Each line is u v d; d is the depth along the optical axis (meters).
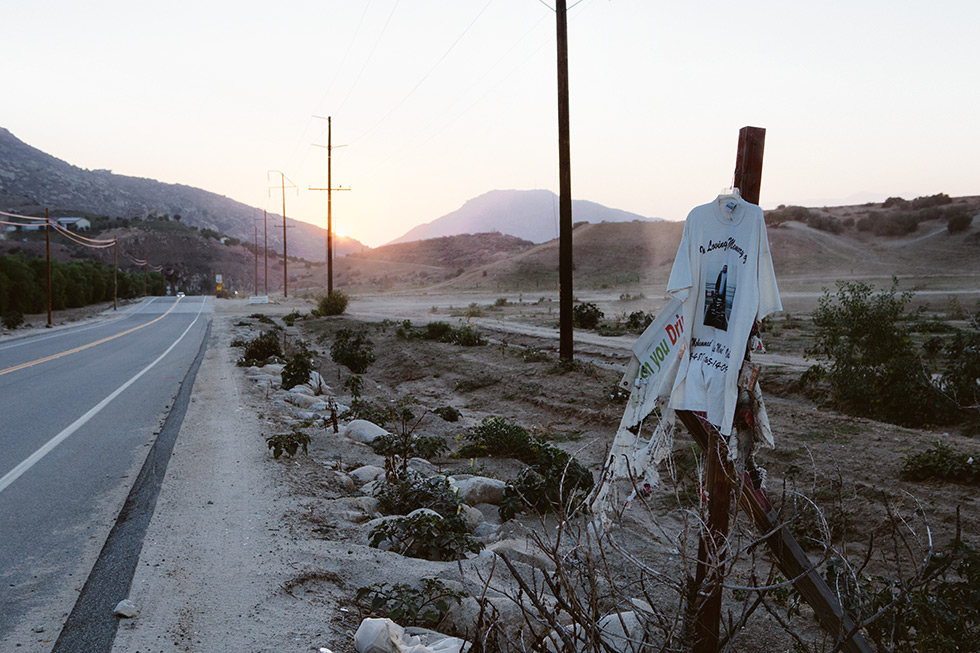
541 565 5.69
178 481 7.63
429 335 29.77
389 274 158.88
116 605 4.38
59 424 11.41
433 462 10.52
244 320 49.62
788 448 9.60
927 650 4.15
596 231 123.31
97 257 160.62
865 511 7.32
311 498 7.22
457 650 3.80
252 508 6.64
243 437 10.03
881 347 12.76
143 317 57.84
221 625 4.16
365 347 28.36
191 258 187.62
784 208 105.38
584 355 21.88
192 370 19.81
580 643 3.52
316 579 5.00
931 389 11.76
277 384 16.91
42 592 4.76
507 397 16.56
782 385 14.80
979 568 4.40
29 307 56.78
